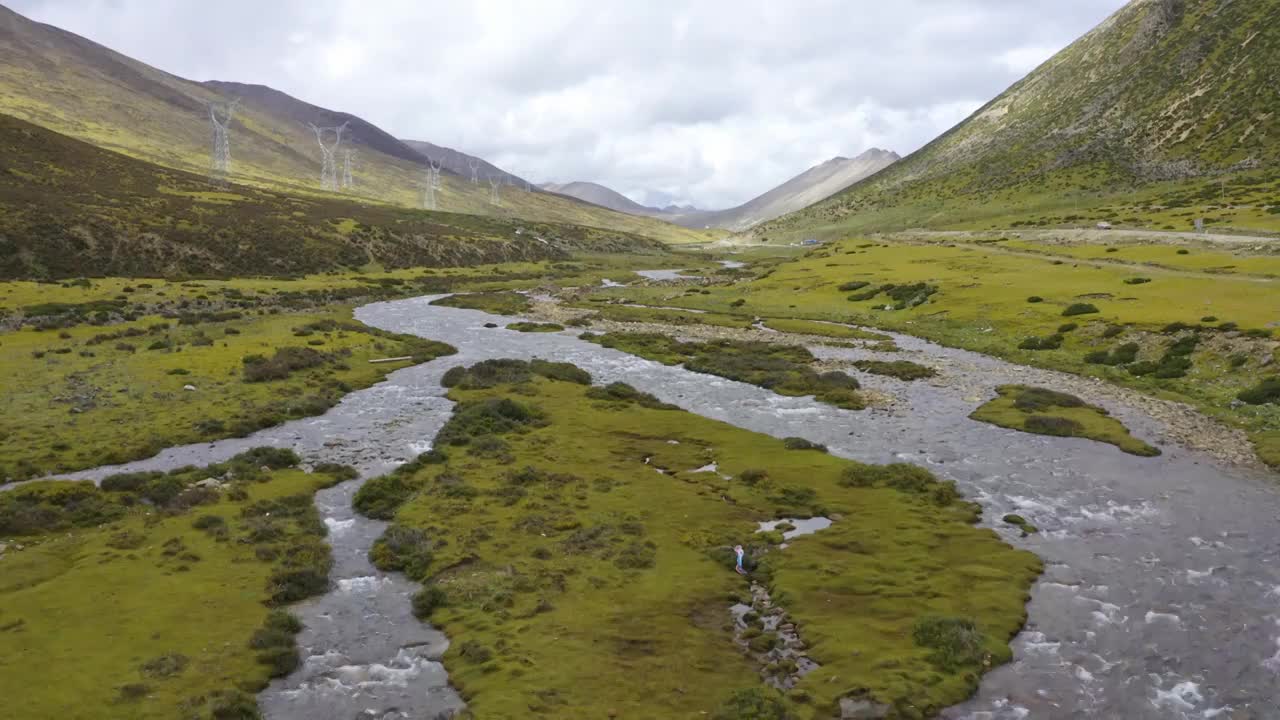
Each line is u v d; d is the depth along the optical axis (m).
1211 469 35.50
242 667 19.30
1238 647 20.11
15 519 28.36
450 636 21.25
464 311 104.31
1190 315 61.69
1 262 101.00
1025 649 20.31
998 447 39.62
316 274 136.62
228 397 49.28
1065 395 48.81
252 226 145.88
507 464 36.88
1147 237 117.25
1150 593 23.28
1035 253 120.38
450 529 28.66
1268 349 50.22
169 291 99.44
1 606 22.17
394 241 168.12
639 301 115.19
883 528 28.72
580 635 21.03
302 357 60.41
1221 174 184.38
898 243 166.88
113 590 23.39
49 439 39.59
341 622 22.16
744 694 17.81
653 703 17.91
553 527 28.97
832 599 23.22
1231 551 26.25
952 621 20.92
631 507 31.33
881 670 19.11
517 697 17.89
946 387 54.12
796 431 43.66
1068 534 28.12
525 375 57.34
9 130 153.88
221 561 25.72
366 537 28.66
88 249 113.25
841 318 89.88
